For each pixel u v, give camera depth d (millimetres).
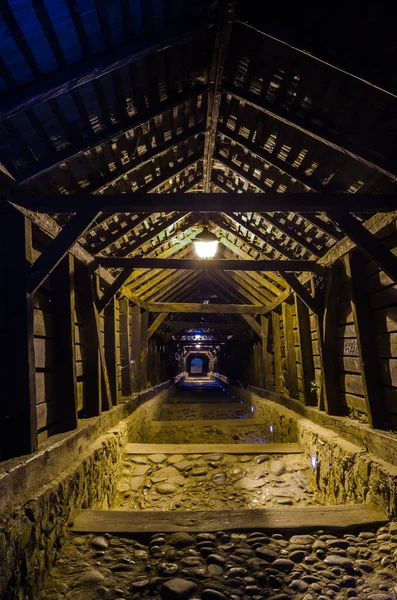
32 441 3221
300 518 3488
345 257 4820
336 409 5633
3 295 3357
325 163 3938
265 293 9750
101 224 5031
